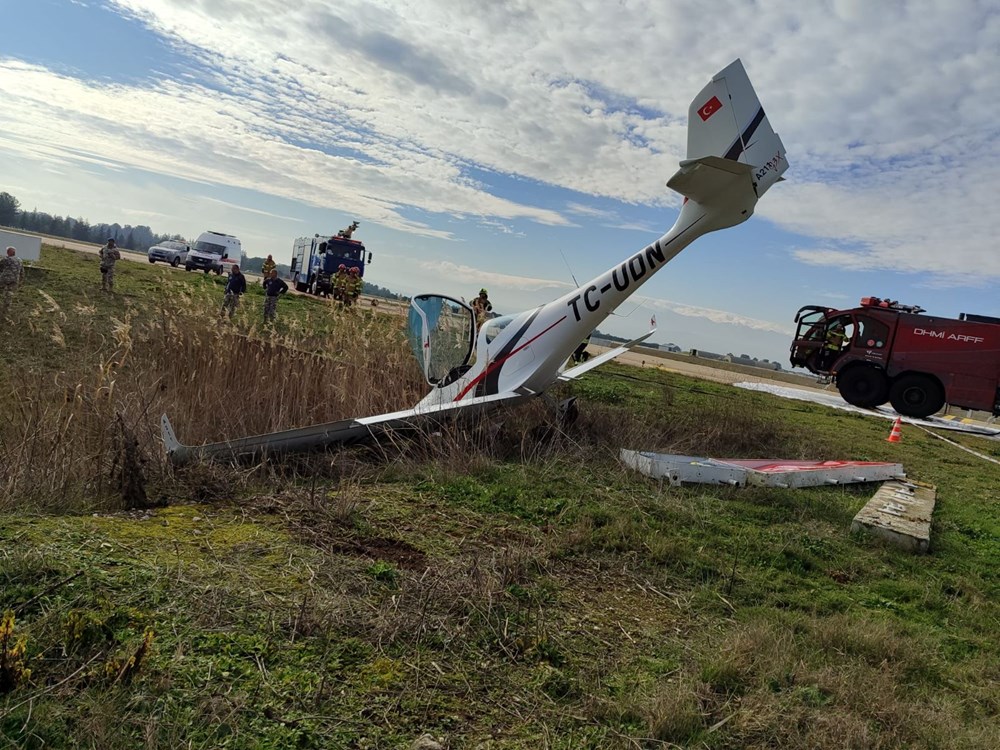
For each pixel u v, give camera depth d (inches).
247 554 155.4
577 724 109.7
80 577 127.6
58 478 199.9
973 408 777.6
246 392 313.7
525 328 323.3
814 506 265.3
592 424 347.6
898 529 237.0
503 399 300.0
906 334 800.9
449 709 108.7
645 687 122.6
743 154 310.2
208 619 121.5
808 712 118.6
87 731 88.9
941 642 162.4
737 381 1000.2
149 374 303.6
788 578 192.1
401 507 209.6
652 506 237.6
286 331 399.9
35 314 343.0
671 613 159.2
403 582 149.5
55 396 260.5
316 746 94.7
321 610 129.0
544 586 162.2
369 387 339.9
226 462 236.7
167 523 171.8
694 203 306.3
